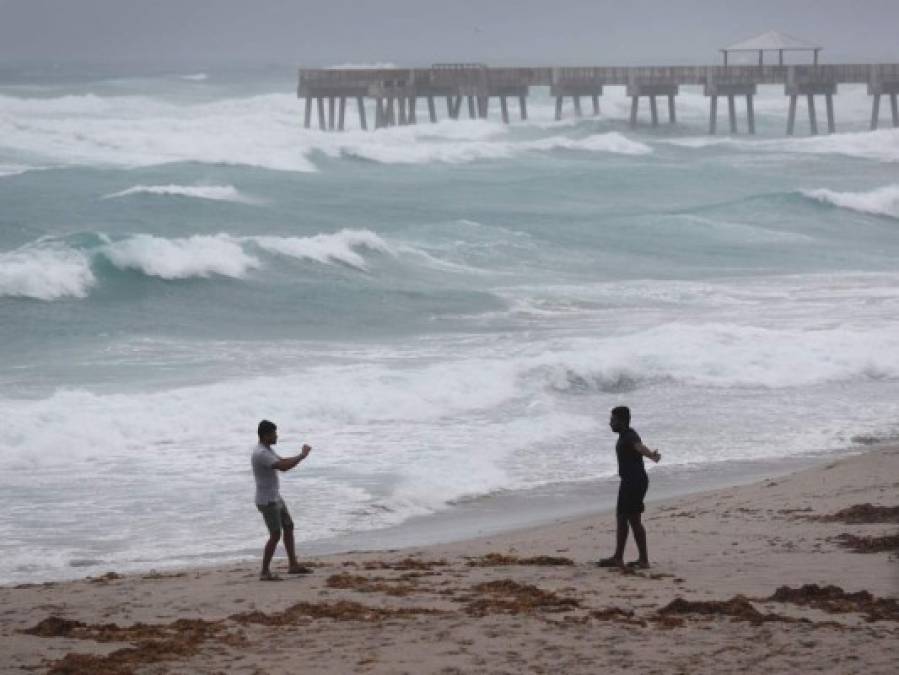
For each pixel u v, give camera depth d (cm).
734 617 2044
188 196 9538
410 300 6869
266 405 4466
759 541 2789
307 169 12925
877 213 10775
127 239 7012
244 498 3525
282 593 2348
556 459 4050
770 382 5162
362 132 16162
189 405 4397
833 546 2700
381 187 11488
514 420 4519
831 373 5281
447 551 2855
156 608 2250
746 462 4028
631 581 2392
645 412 4691
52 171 10775
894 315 6556
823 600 2173
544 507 3509
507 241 8919
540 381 5009
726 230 9781
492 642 1927
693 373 5212
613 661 1812
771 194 10881
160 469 3812
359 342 5912
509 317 6600
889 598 2186
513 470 3919
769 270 8450
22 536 3147
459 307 6781
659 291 7438
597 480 3816
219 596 2339
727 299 7181
